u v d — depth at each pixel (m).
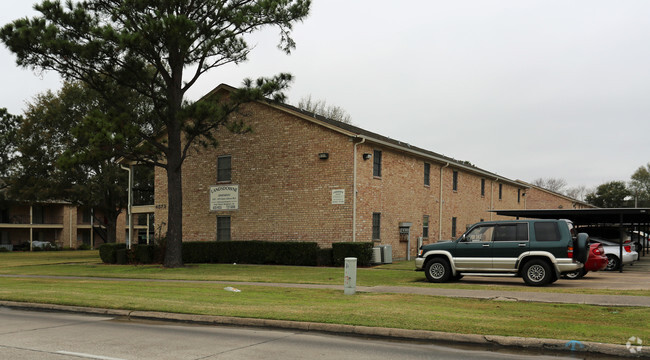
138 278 19.00
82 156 19.94
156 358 6.79
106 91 22.67
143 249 26.83
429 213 30.53
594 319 9.03
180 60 22.34
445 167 32.84
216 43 21.22
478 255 15.20
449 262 15.70
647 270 21.16
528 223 14.77
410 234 28.12
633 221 29.00
